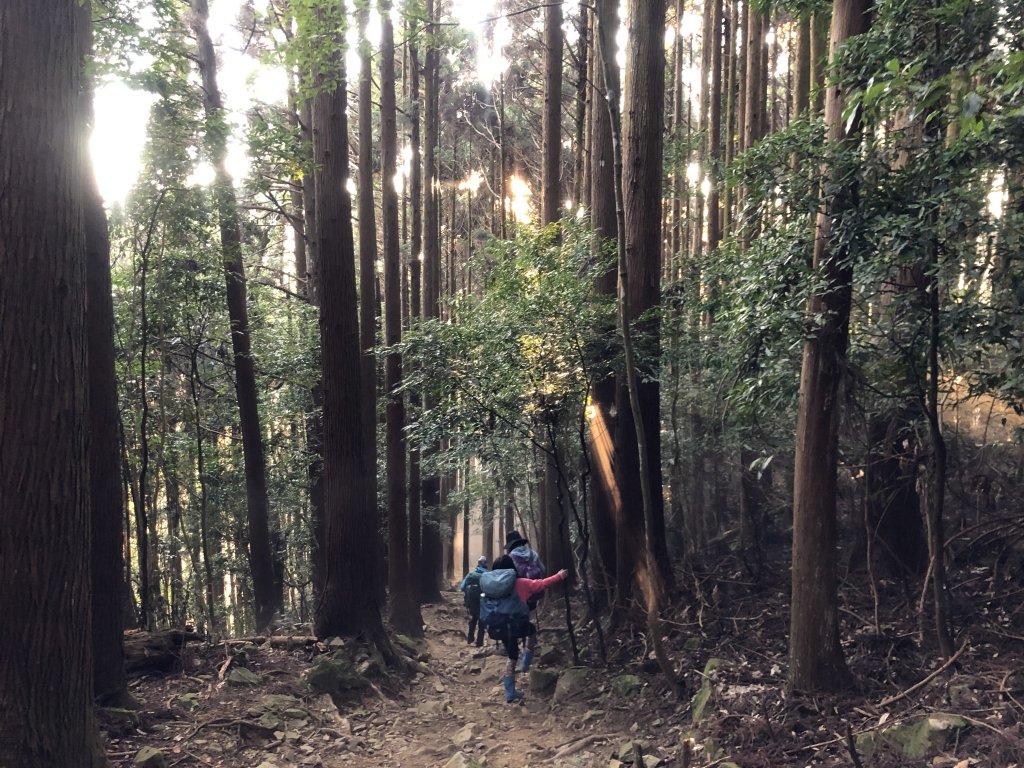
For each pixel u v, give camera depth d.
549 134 11.16
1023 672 4.25
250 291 14.51
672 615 7.09
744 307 4.78
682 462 9.53
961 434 6.73
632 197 7.57
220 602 16.31
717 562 8.41
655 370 7.31
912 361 4.54
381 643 7.58
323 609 7.51
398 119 17.88
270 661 6.60
